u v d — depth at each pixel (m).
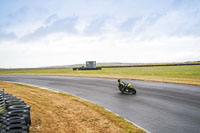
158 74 28.05
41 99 10.09
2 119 5.03
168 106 8.72
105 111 7.80
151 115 7.35
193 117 6.97
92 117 6.80
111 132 5.36
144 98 10.76
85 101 9.85
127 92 13.12
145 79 21.00
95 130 5.47
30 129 5.32
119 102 9.85
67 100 9.98
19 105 6.01
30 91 13.31
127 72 35.91
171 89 13.71
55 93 12.58
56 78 26.33
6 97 7.61
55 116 6.76
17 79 25.44
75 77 27.61
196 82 17.08
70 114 7.11
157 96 11.23
